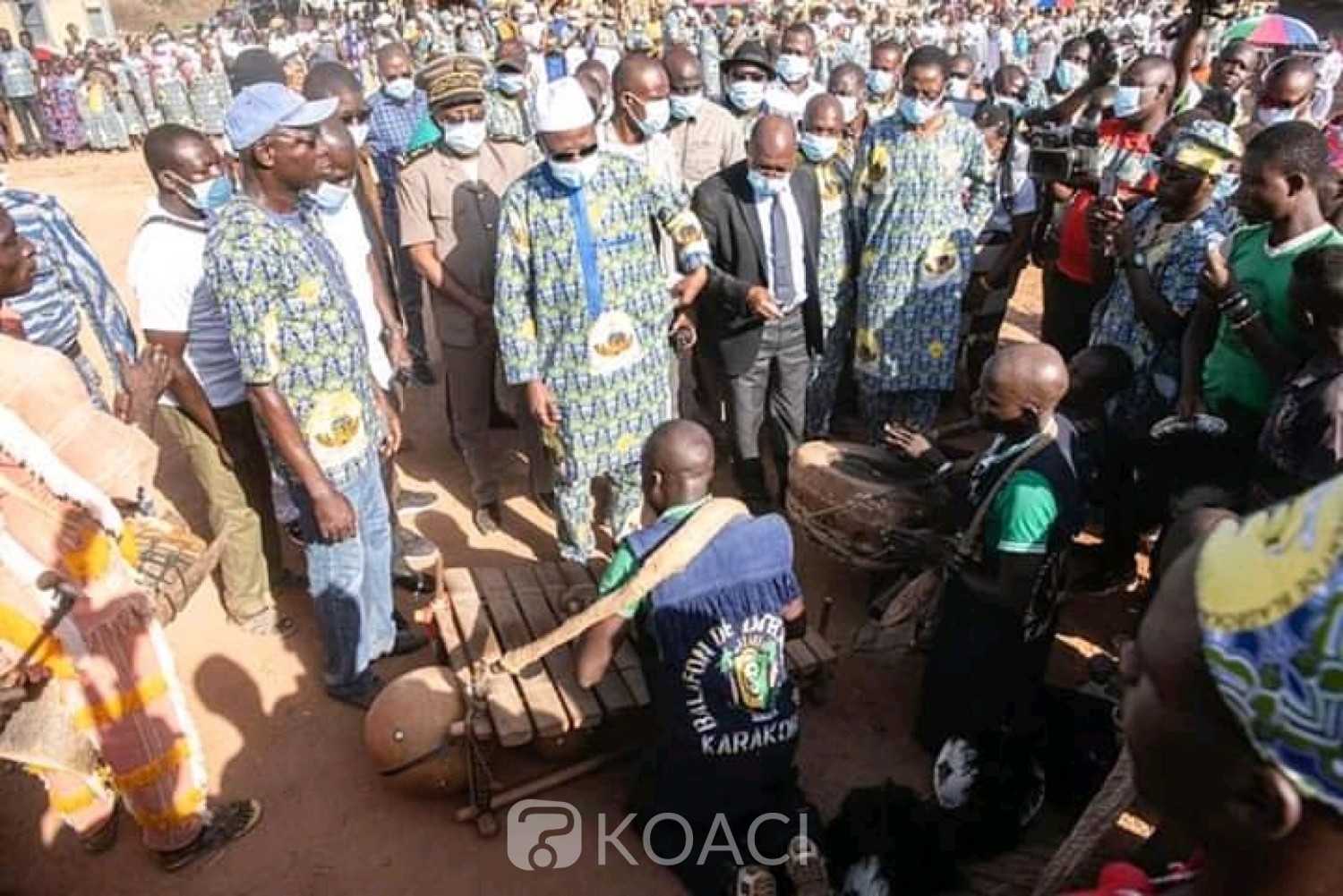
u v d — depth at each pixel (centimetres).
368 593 363
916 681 389
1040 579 293
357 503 342
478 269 464
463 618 362
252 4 3438
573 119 348
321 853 313
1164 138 469
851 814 288
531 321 390
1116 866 106
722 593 264
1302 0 2103
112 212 1305
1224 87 611
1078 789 306
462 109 446
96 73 1819
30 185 1498
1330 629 60
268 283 288
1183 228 373
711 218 452
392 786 320
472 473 497
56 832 321
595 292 379
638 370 401
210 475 391
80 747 273
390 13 2867
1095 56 605
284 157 293
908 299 491
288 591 451
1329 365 275
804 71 686
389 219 660
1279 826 67
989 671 310
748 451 490
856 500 389
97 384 404
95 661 263
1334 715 61
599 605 270
